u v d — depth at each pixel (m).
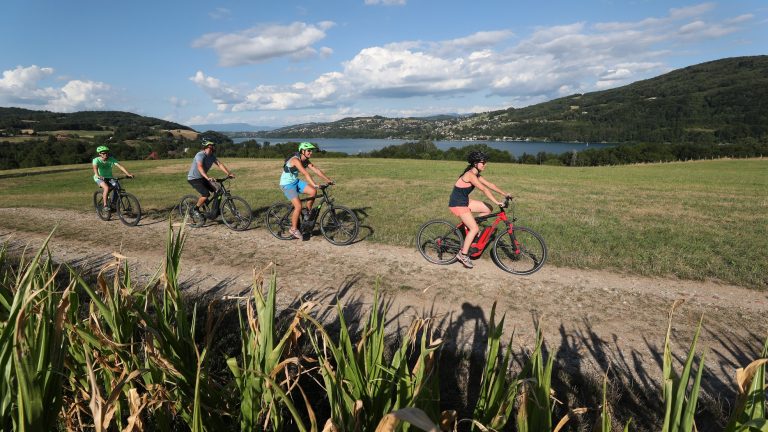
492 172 29.42
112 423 2.02
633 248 6.94
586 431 2.52
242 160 42.09
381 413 1.73
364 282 5.29
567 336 3.82
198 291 4.97
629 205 12.76
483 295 4.85
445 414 1.55
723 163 58.59
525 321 4.14
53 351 1.41
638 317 4.23
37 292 1.31
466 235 5.88
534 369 1.67
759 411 1.31
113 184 9.04
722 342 3.69
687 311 4.34
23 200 14.09
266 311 1.83
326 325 4.00
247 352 1.98
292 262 6.17
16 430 1.33
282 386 1.89
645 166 52.94
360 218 9.84
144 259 6.39
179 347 1.91
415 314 4.29
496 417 1.63
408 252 6.72
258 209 11.25
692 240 7.55
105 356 2.01
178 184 20.78
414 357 3.31
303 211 7.40
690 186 20.55
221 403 1.91
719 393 2.96
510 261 6.15
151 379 1.95
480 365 3.25
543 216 10.43
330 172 27.19
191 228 8.54
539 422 1.59
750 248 6.87
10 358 1.35
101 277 1.98
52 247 7.07
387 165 35.16
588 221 9.58
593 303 4.60
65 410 2.04
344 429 1.56
